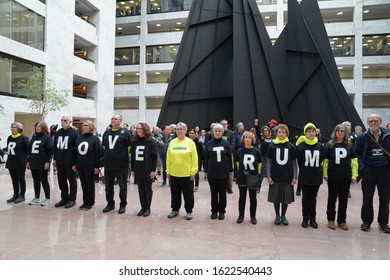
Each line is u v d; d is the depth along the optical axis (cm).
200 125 1313
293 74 1277
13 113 1759
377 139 485
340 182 499
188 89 1329
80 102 2469
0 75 1703
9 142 656
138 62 3359
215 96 1321
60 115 2206
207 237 440
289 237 446
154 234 450
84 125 602
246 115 1223
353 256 375
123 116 3356
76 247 393
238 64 1245
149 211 566
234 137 834
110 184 587
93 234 446
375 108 2781
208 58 1348
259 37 1273
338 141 505
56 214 559
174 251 383
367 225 486
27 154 671
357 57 2809
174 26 3434
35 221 510
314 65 1262
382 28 2769
